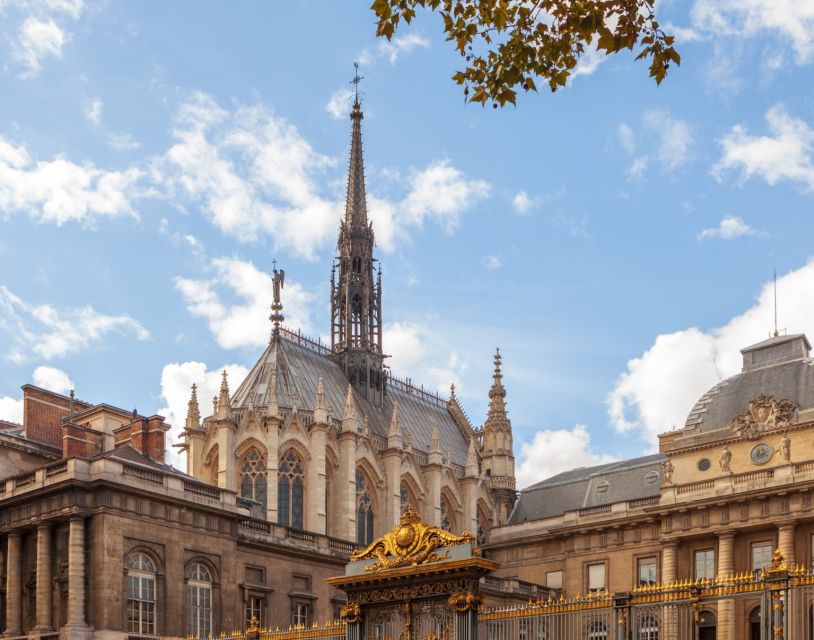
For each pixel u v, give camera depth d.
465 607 34.50
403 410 112.94
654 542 84.75
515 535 95.31
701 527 78.69
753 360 83.62
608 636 33.00
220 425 87.88
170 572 62.84
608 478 98.00
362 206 114.81
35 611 62.28
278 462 88.44
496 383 117.75
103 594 59.19
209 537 65.81
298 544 73.88
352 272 111.50
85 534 60.84
